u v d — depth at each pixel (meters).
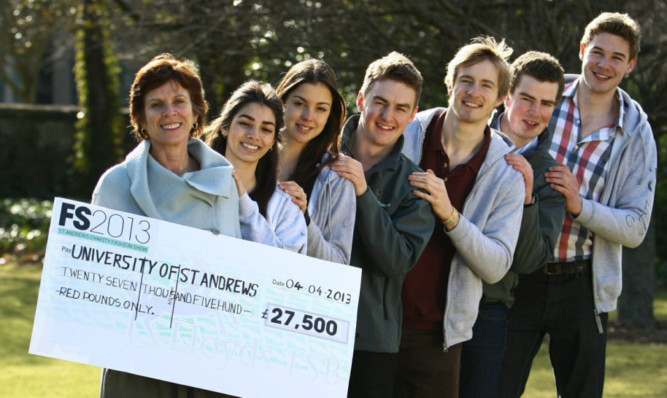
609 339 10.27
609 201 5.29
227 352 3.70
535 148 5.05
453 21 9.30
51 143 22.95
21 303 11.46
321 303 3.81
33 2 19.69
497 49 4.74
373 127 4.42
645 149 5.25
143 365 3.59
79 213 3.57
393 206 4.38
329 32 9.59
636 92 10.77
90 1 14.78
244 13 9.82
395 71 4.39
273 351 3.76
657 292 15.03
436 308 4.60
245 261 3.72
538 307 5.23
